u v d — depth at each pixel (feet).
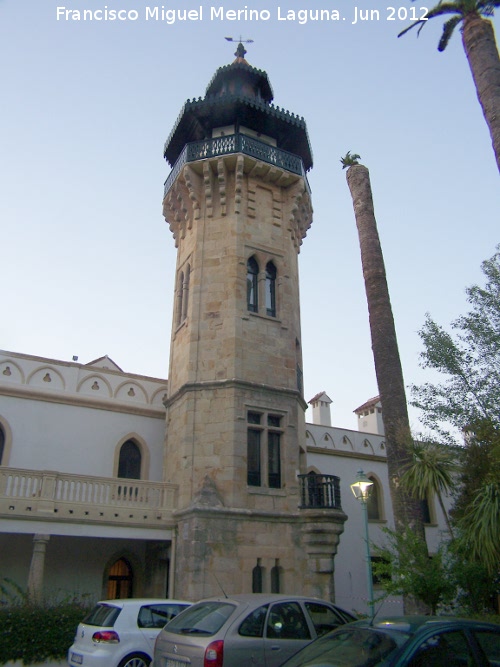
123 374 82.53
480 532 41.83
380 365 56.13
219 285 75.36
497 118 49.90
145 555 74.02
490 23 55.11
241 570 61.31
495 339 62.03
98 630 37.60
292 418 72.02
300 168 85.87
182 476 66.80
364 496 59.00
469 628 22.33
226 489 64.39
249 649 28.86
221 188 80.07
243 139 81.15
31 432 73.31
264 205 82.33
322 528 64.85
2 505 57.21
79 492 61.98
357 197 64.90
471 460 57.47
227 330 72.13
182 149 91.61
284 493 67.56
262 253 79.10
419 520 50.03
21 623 48.65
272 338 74.90
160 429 82.07
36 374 76.38
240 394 68.90
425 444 55.01
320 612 33.55
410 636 20.97
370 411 119.96
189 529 61.77
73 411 76.89
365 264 61.05
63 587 67.72
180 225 86.33
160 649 30.66
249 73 95.76
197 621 30.91
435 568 44.09
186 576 59.93
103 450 77.05
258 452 68.90
